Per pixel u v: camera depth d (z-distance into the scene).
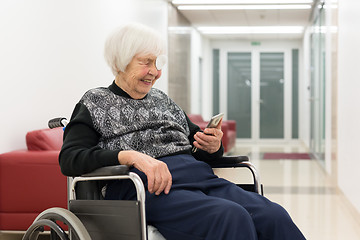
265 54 12.82
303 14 9.05
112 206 1.54
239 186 1.93
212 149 1.90
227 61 12.93
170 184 1.58
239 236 1.41
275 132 12.89
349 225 3.66
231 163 1.94
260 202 1.63
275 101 12.85
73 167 1.59
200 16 9.38
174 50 8.46
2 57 3.11
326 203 4.52
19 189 2.92
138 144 1.74
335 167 5.18
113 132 1.71
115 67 1.78
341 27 4.88
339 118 4.96
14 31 3.26
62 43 4.00
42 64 3.65
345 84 4.57
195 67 10.84
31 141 3.08
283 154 9.38
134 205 1.48
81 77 4.41
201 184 1.71
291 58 12.70
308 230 3.52
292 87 12.75
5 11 3.15
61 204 2.90
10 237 3.02
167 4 8.02
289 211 4.17
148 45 1.74
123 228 1.52
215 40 12.89
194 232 1.50
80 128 1.69
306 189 5.30
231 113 13.00
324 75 6.86
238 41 12.84
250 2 8.08
